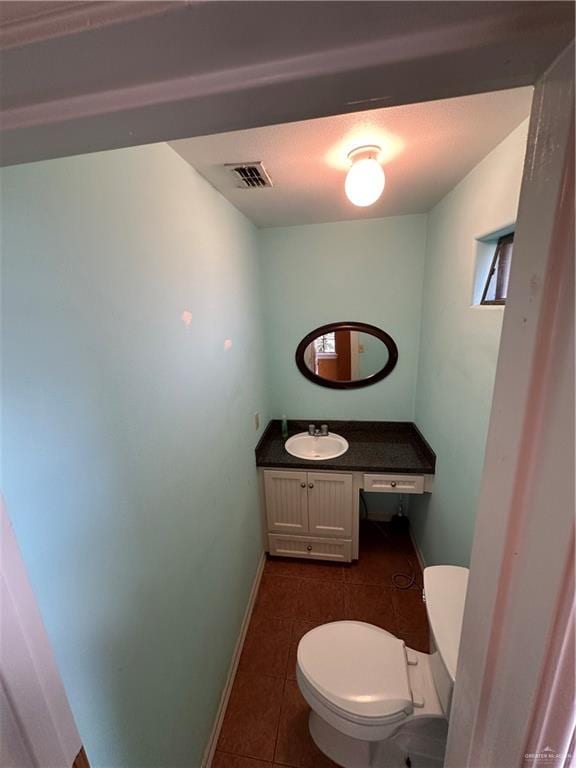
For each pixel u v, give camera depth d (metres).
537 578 0.34
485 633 0.43
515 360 0.35
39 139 0.36
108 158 0.78
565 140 0.26
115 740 0.79
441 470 1.82
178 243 1.12
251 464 2.03
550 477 0.31
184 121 0.34
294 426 2.58
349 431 2.51
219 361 1.49
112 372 0.78
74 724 0.52
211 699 1.37
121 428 0.82
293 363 2.46
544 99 0.28
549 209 0.29
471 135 1.09
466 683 0.49
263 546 2.32
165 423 1.03
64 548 0.65
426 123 1.02
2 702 0.41
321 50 0.27
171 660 1.06
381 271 2.17
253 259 2.09
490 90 0.31
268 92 0.30
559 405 0.30
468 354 1.43
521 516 0.35
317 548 2.29
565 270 0.28
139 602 0.89
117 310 0.80
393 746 1.14
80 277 0.69
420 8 0.25
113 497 0.79
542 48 0.26
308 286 2.28
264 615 1.94
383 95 0.31
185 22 0.26
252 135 1.05
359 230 2.12
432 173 1.40
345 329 2.32
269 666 1.67
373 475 2.05
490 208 1.22
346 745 1.21
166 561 1.03
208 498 1.36
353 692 1.09
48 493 0.61
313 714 1.33
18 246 0.55
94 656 0.72
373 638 1.26
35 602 0.45
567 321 0.28
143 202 0.92
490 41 0.26
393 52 0.27
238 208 1.75
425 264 2.09
